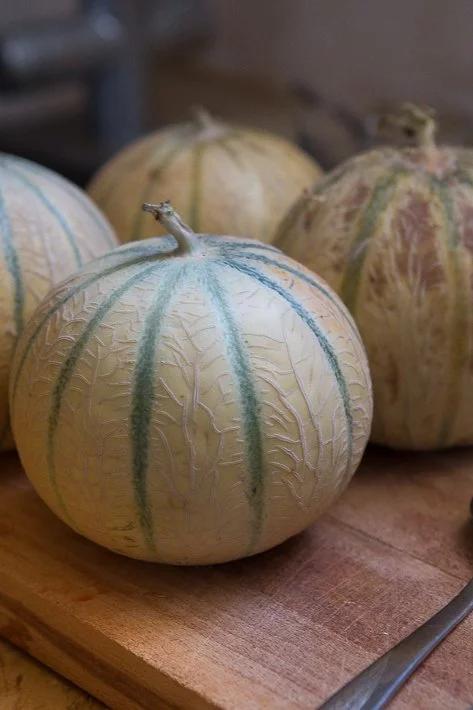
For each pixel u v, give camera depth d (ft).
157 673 1.48
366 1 3.23
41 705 1.57
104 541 1.59
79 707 1.57
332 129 2.84
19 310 1.76
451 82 3.17
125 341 1.49
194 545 1.54
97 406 1.49
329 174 1.93
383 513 1.77
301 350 1.52
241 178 2.18
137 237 2.16
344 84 3.38
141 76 2.93
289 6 3.36
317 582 1.63
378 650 1.50
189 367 1.47
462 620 1.53
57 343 1.53
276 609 1.58
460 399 1.80
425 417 1.82
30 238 1.78
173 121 3.51
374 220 1.78
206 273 1.54
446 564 1.66
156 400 1.47
